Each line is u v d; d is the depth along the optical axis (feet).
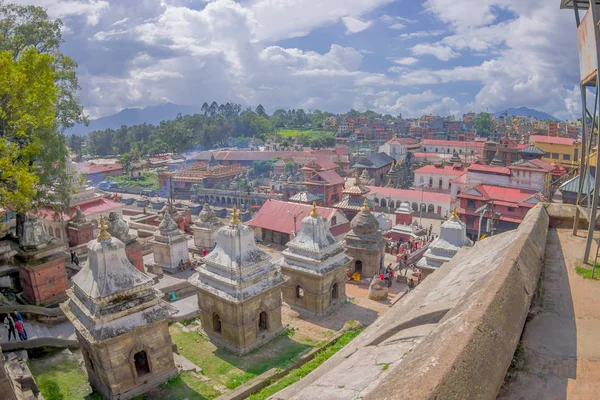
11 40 138.82
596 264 29.12
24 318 98.17
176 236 157.38
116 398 77.25
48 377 83.35
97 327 75.77
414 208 320.91
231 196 357.61
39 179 123.24
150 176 513.86
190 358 94.84
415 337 21.24
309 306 117.91
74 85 150.51
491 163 351.05
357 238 150.71
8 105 111.24
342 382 20.18
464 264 34.68
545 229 37.04
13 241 129.70
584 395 15.08
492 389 13.85
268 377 83.25
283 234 200.03
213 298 100.48
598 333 19.45
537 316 21.30
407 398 11.87
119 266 81.15
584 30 40.70
